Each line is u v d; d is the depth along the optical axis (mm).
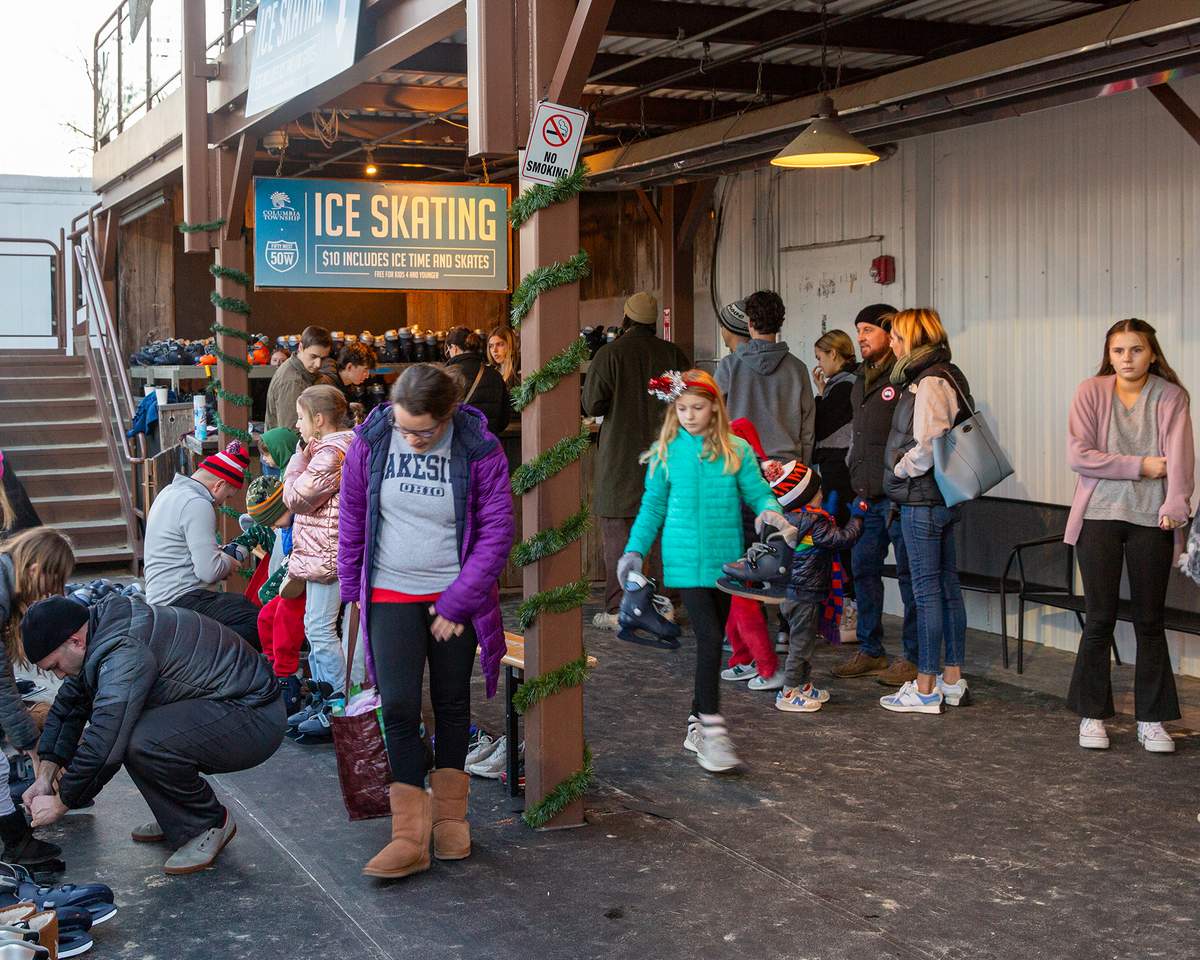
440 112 9445
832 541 6109
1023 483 7684
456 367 8773
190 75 8453
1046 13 7164
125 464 11328
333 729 4559
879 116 6883
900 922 3811
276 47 6863
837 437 7430
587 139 10438
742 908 3924
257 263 7582
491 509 4160
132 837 4586
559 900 3994
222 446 8672
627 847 4441
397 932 3777
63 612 3977
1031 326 7598
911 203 8484
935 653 6098
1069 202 7316
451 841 4332
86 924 3748
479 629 4180
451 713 4316
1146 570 5348
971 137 7957
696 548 5125
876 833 4555
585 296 13195
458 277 7945
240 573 8445
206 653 4219
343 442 5539
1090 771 5219
